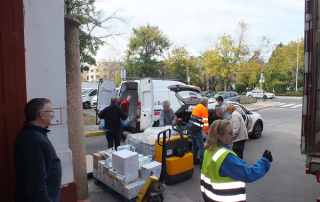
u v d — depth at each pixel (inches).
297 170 224.2
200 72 1407.5
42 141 77.9
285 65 1689.2
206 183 85.2
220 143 87.0
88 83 869.8
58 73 122.0
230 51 962.1
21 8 111.5
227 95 843.4
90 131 377.7
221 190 79.9
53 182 82.2
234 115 206.1
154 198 148.8
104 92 345.4
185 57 1198.9
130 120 373.1
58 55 121.8
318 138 130.1
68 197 123.9
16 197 77.2
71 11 457.4
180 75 1179.3
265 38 1036.5
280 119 563.2
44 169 75.9
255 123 343.9
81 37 470.6
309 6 115.5
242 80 1391.5
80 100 155.0
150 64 1029.2
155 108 304.5
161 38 1047.0
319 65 125.9
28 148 75.4
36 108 81.6
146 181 150.3
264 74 1438.2
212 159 82.8
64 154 123.0
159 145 174.2
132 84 360.8
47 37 118.8
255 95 1295.5
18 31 110.7
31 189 72.4
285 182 196.2
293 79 1738.4
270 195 172.6
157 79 319.6
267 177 207.0
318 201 122.3
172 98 327.0
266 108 844.6
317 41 120.9
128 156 151.1
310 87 116.8
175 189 176.9
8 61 108.6
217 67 1003.9
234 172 78.2
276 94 1470.2
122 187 149.6
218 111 212.8
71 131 151.7
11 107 109.2
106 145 311.4
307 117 118.1
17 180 78.0
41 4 117.0
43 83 118.2
